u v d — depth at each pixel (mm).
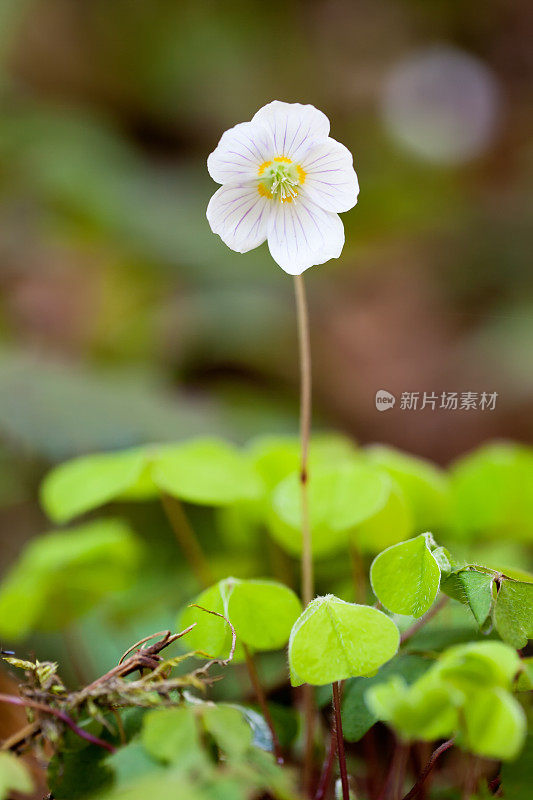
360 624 274
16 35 1221
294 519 318
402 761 290
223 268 951
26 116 1071
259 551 369
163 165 1248
